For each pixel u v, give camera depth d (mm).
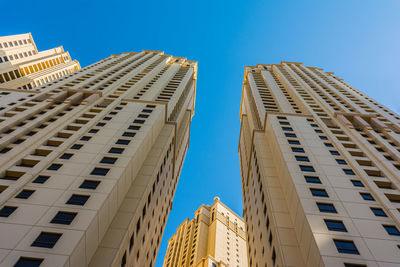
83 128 37844
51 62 118375
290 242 27969
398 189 29953
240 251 102250
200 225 110062
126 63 90000
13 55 100500
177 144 63438
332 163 34938
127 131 38531
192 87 98062
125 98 53344
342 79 93188
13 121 36625
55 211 22719
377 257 21859
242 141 83188
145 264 37594
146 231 36625
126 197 31703
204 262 83062
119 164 30375
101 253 23797
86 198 24797
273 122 47750
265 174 39875
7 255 18484
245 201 60844
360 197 28797
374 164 34812
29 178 26188
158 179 42531
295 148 38406
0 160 28312
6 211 22172
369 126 44625
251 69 106750
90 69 75375
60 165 29188
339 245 22953
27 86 95250
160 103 52156
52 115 41219
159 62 97250
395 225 25078
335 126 46656
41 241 19953
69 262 18891
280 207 32969
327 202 27922
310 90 68000
